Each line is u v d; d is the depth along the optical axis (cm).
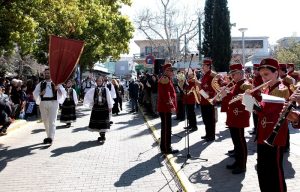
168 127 916
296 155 840
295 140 1009
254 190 629
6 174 799
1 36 1416
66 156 945
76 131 1358
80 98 3102
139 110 2159
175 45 4366
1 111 1179
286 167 747
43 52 2642
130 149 1009
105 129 1122
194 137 1124
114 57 3359
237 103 731
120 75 6512
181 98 1519
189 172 745
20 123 1427
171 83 922
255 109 500
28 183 732
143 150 991
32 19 1432
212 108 1051
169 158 861
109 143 1105
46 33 2023
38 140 1173
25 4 1419
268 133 492
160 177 740
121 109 2177
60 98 1116
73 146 1070
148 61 2172
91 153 973
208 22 3747
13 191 688
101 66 6031
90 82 2612
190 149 955
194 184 670
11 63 3522
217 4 3303
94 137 1216
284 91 504
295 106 470
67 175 777
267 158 497
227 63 3300
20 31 1422
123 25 3180
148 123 1491
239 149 732
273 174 495
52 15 1583
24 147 1068
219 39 3300
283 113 462
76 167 837
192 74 1249
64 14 1647
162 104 913
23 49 1552
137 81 2302
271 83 512
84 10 2316
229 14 3316
